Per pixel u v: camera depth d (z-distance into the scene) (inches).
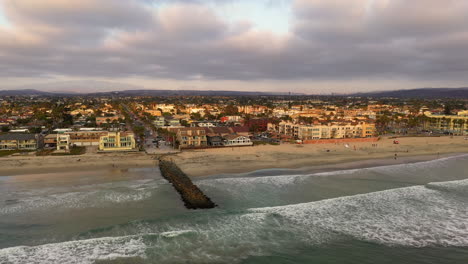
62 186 2433.6
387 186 2534.5
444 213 1941.4
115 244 1508.4
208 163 3326.8
